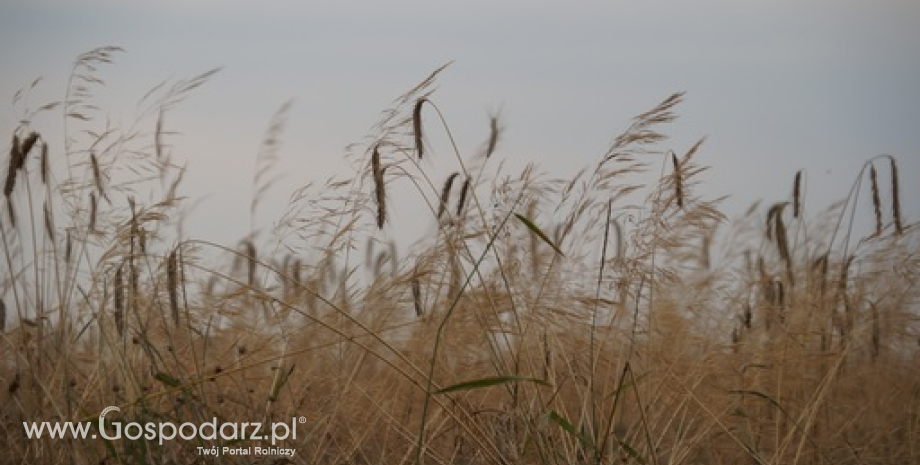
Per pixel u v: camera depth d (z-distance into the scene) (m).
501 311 13.65
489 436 12.65
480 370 13.84
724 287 16.25
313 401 13.59
